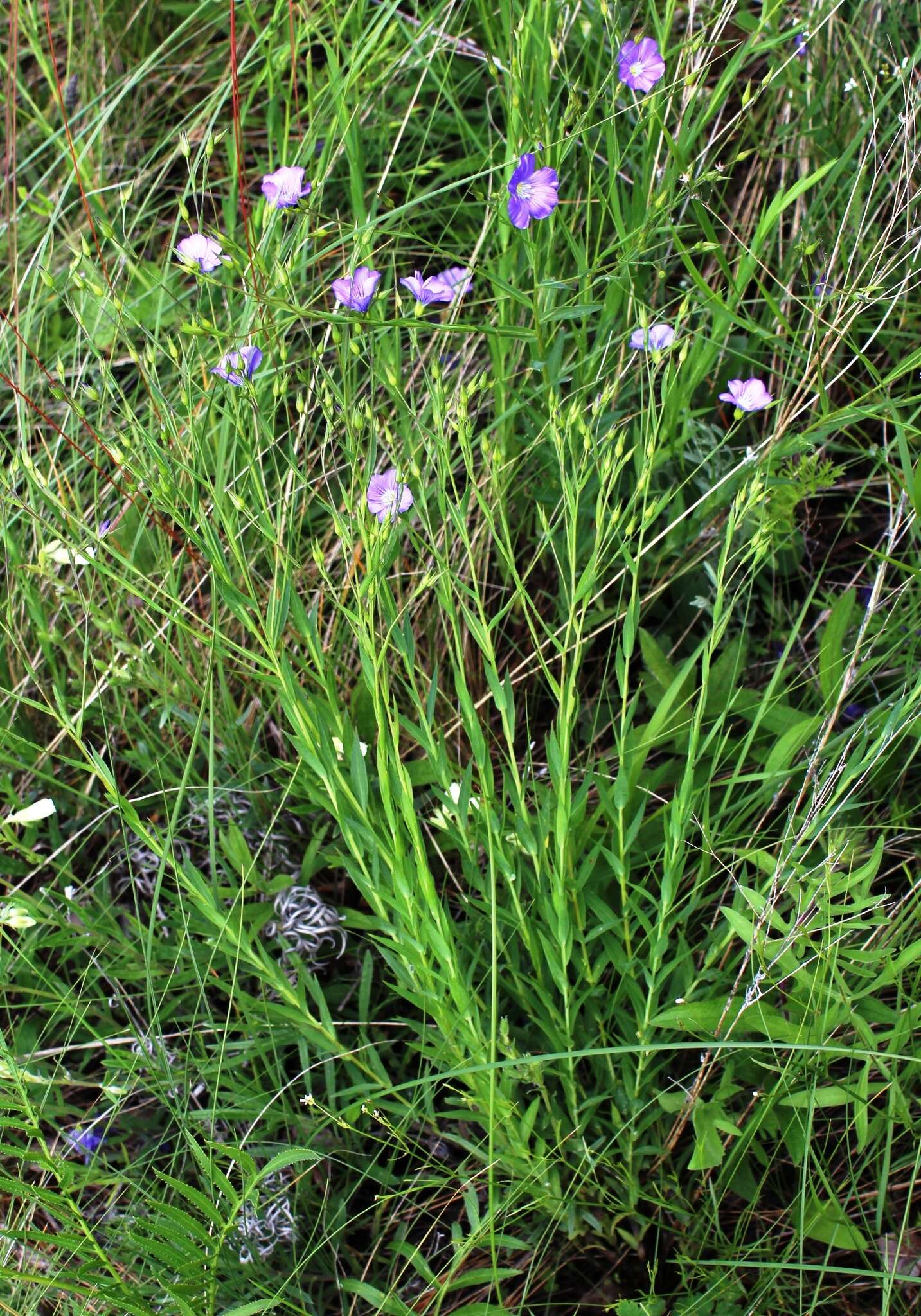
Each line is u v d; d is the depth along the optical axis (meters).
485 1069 0.69
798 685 0.84
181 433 0.81
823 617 0.87
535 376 0.89
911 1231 0.72
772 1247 0.75
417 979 0.73
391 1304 0.72
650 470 0.69
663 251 0.92
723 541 0.87
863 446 0.94
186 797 0.89
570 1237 0.75
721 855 0.80
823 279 0.88
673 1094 0.73
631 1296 0.77
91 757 0.71
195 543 0.72
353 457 0.72
